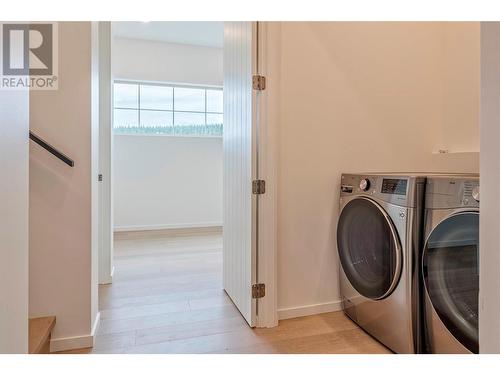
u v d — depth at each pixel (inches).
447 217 57.8
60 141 68.2
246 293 82.8
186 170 211.0
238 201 90.0
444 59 98.1
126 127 201.3
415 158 96.7
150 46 200.7
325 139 87.3
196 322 82.2
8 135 31.5
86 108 69.4
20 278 35.1
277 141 80.7
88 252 70.3
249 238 81.0
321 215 87.6
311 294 87.4
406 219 63.9
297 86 84.3
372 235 74.0
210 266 129.6
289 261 85.2
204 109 216.5
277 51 79.2
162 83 205.3
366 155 91.4
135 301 95.0
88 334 70.2
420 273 63.5
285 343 72.4
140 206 202.7
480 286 25.0
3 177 30.3
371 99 91.4
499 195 23.0
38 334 60.9
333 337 75.2
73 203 69.2
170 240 176.7
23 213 36.0
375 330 73.8
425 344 63.9
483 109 24.5
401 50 94.1
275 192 80.7
